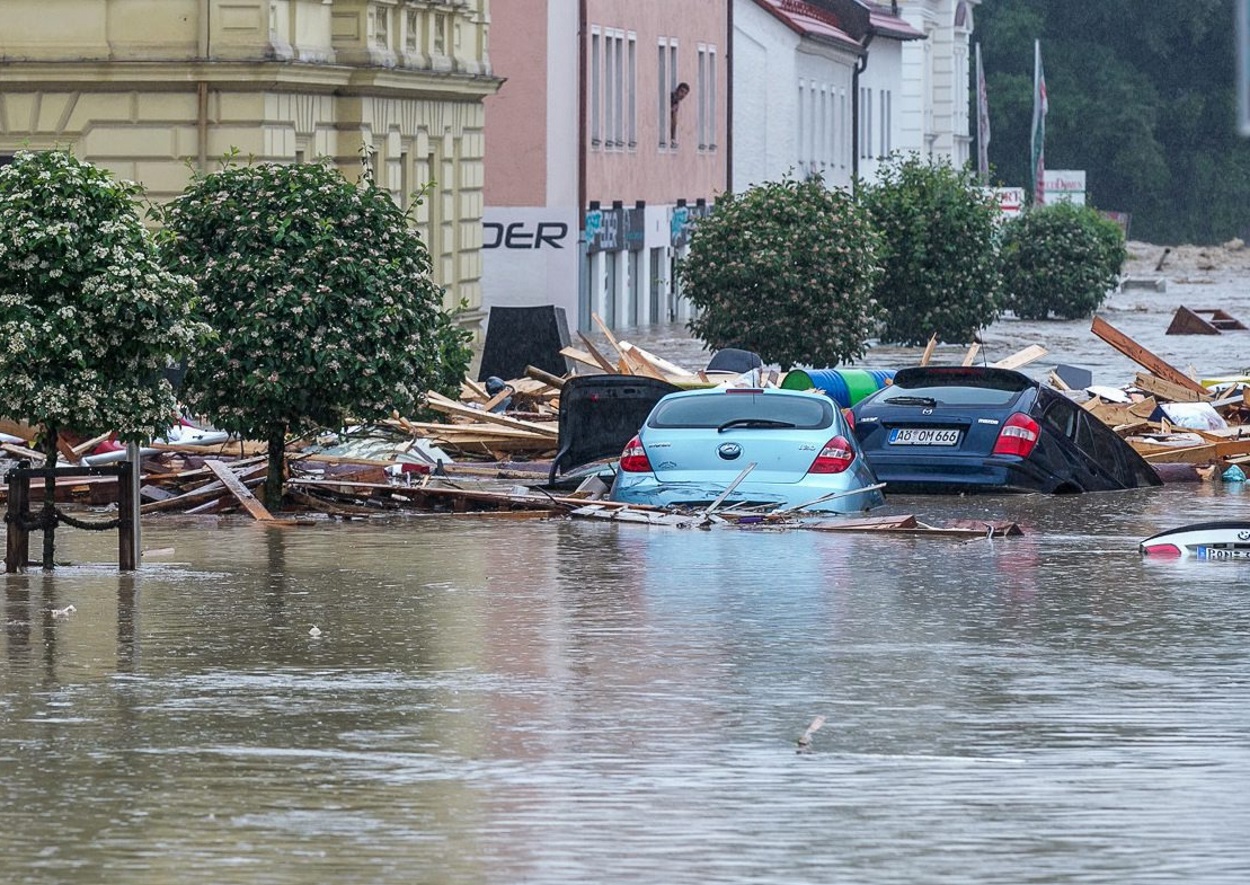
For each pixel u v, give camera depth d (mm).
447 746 19531
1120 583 30969
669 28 131625
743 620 27156
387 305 41250
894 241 108812
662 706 21438
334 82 71188
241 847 16016
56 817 16891
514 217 111875
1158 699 21938
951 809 17219
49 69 67250
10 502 31438
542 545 35562
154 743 19594
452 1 81375
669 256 133375
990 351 109812
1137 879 15266
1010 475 44938
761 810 17188
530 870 15445
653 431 40781
